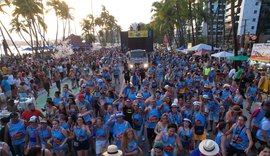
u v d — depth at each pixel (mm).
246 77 14000
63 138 6535
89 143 6961
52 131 6488
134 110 7777
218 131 5562
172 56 32656
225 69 19469
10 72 16469
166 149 5422
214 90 11078
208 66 18188
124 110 7895
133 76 15297
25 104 10484
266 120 5648
